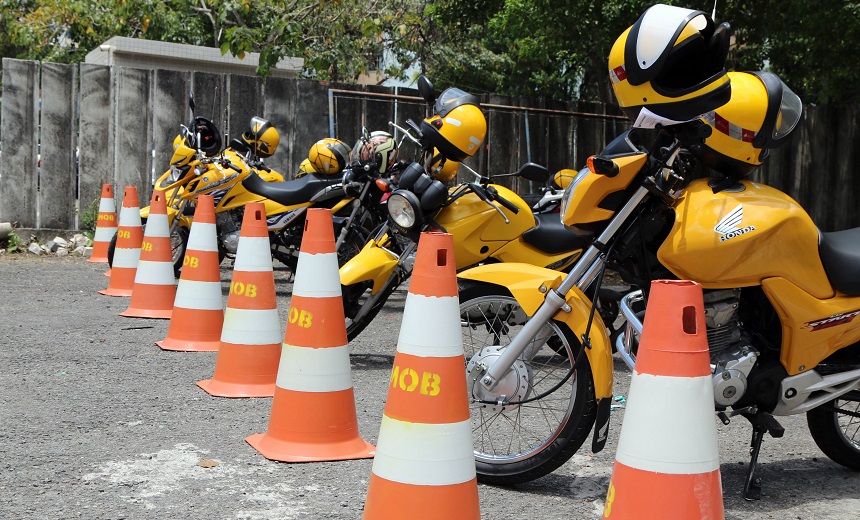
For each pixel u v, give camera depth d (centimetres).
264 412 516
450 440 312
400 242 646
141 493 386
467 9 1465
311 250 447
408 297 322
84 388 559
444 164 635
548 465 399
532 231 613
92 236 1293
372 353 705
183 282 684
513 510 382
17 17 2533
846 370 411
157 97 1297
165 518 359
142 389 561
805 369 402
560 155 1480
